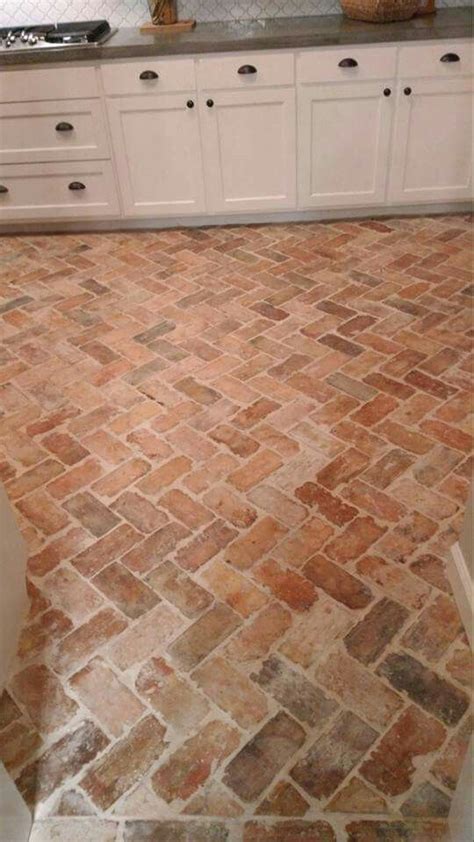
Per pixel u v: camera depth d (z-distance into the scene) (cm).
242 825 127
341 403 231
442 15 325
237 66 313
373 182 345
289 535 185
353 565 175
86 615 167
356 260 320
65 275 326
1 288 317
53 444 221
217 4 351
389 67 309
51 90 323
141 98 324
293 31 314
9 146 342
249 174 346
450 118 322
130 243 355
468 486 196
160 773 136
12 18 364
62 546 185
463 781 116
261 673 152
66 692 151
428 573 172
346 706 145
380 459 207
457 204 356
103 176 349
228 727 143
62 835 127
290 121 327
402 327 268
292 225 361
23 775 137
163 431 224
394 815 127
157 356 261
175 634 161
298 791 132
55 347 270
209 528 188
